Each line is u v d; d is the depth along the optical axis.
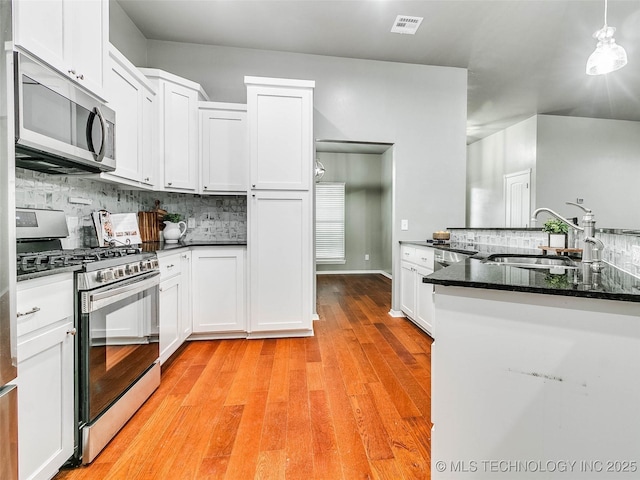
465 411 1.13
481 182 5.99
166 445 1.44
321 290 4.77
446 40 3.07
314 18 2.78
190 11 2.71
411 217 3.56
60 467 1.26
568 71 3.61
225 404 1.77
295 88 2.69
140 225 2.76
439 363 1.17
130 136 2.21
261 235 2.69
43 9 1.33
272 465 1.32
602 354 0.93
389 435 1.51
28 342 1.06
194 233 3.19
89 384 1.33
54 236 1.75
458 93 3.58
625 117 4.88
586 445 0.95
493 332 1.07
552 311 0.98
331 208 6.16
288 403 1.78
